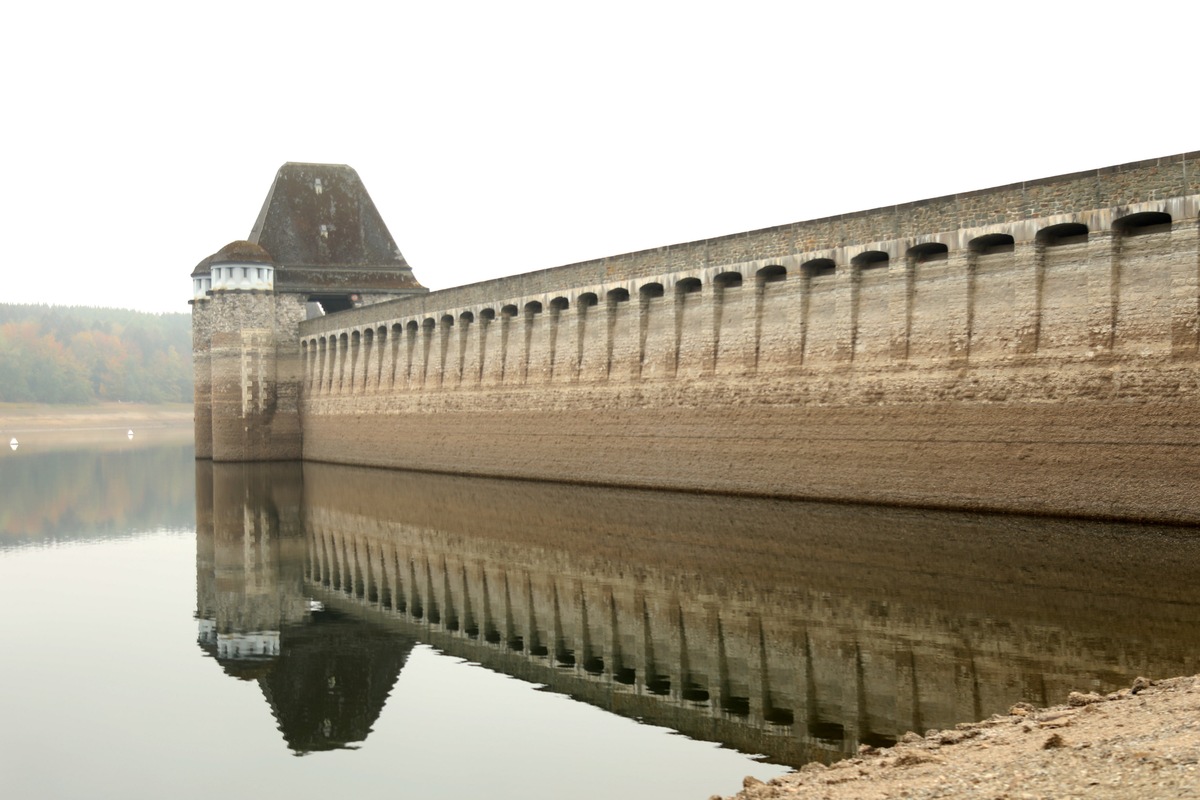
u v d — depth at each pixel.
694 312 48.97
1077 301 33.47
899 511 37.25
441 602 30.28
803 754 16.06
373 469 76.50
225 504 57.19
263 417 89.88
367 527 45.81
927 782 11.77
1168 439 30.52
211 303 89.69
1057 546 28.72
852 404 40.44
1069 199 33.38
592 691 20.98
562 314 58.16
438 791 16.45
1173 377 30.39
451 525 44.12
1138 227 32.97
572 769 16.73
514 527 41.75
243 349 89.12
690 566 31.02
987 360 35.75
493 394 64.12
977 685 18.48
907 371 38.44
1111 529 30.53
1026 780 11.28
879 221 39.62
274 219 95.88
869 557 29.72
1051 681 18.20
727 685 20.11
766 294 45.03
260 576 36.38
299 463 87.38
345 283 94.94
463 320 68.06
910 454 38.19
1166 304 30.97
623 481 52.62
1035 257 34.44
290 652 26.02
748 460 45.19
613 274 53.28
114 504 59.31
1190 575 24.69
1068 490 33.06
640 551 34.16
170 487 68.62
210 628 28.94
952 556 28.69
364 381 81.19
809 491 42.16
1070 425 33.06
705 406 47.56
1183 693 14.59
